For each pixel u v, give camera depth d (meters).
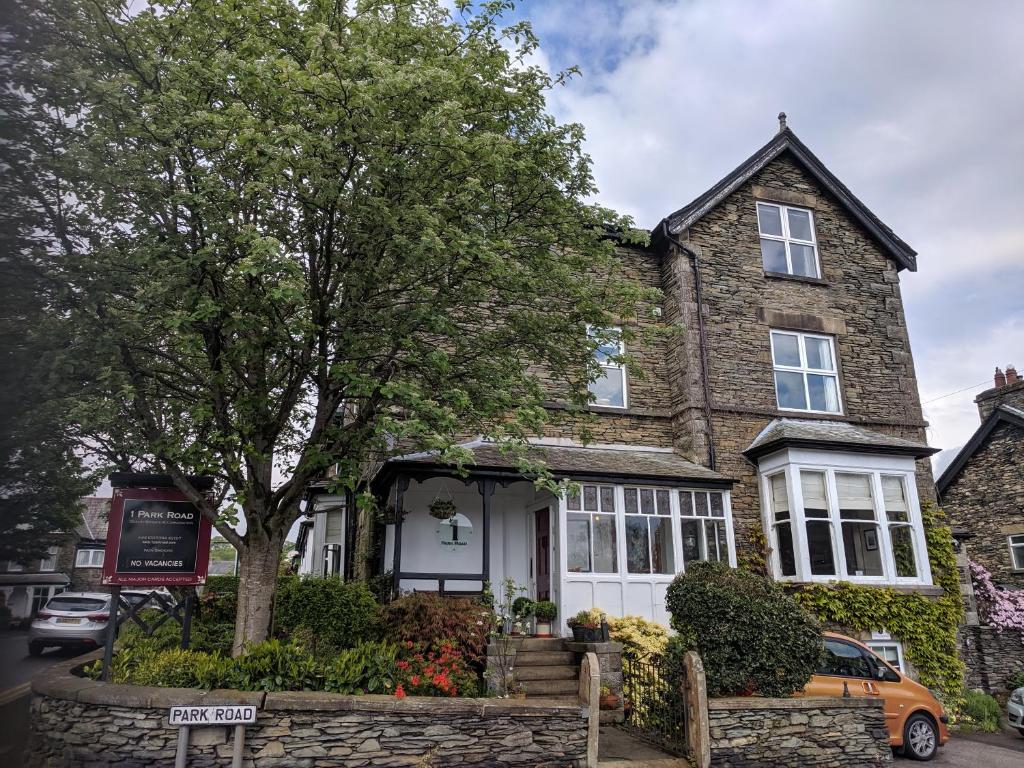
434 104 7.57
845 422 15.51
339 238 8.40
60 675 7.84
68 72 6.37
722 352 15.03
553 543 12.32
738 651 8.42
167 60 7.34
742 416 14.70
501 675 9.27
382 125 7.30
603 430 14.55
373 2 8.27
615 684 10.13
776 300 15.81
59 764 6.66
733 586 8.75
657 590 12.37
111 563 7.68
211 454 7.61
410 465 11.30
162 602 8.26
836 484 13.67
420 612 9.74
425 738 7.13
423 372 8.66
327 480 8.94
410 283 8.45
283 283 6.42
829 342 16.19
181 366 8.52
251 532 8.37
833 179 16.91
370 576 13.12
